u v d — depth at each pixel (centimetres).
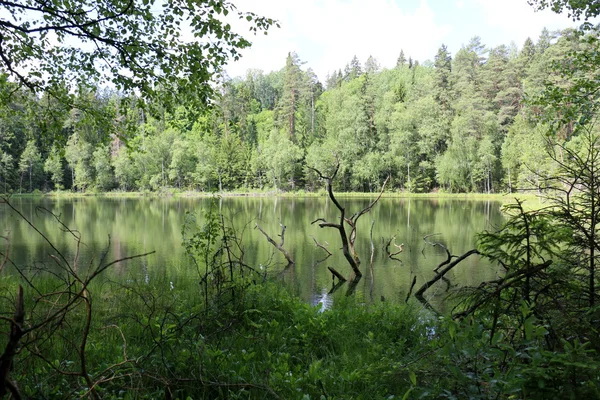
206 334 399
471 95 5956
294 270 1150
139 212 3173
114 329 422
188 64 516
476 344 217
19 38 565
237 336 400
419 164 5691
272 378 297
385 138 5816
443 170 5206
